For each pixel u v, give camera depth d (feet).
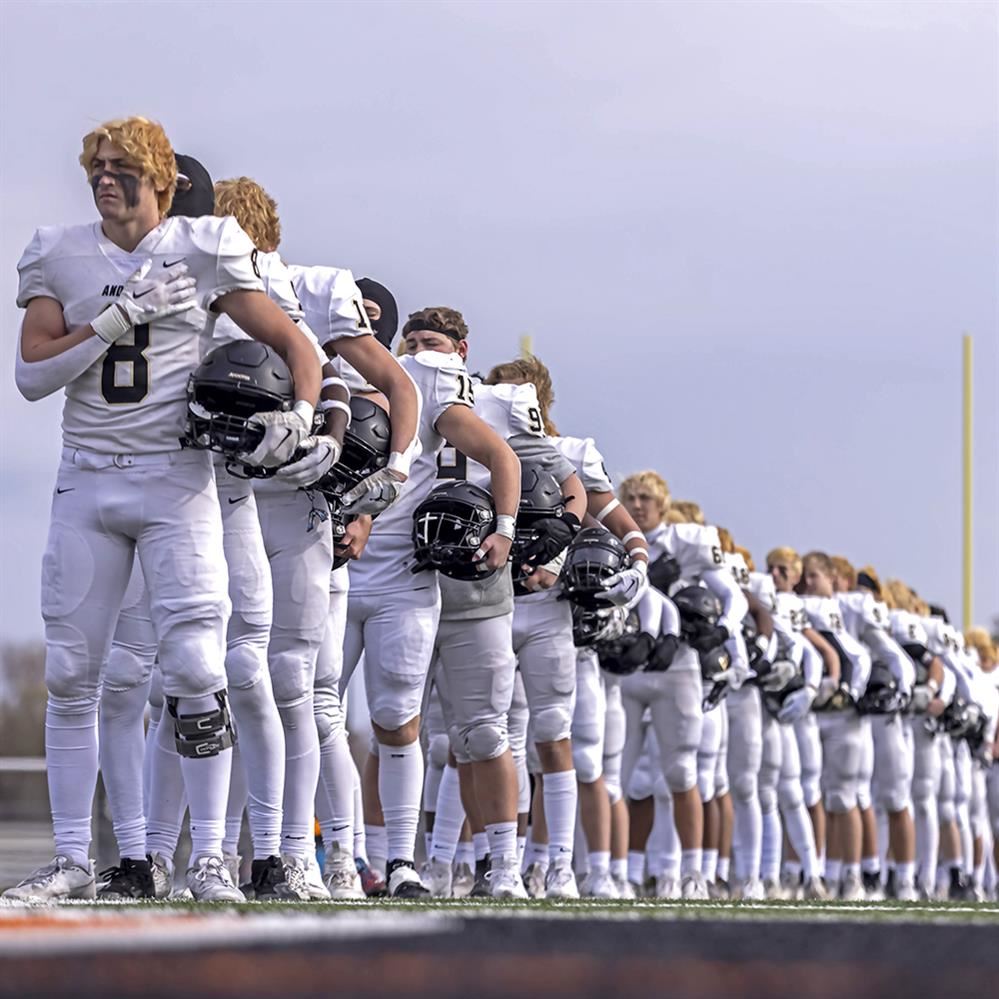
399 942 22.15
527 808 71.56
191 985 17.25
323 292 53.42
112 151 42.65
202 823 44.09
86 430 42.93
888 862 116.57
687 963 19.34
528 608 66.28
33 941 22.34
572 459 70.13
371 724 61.62
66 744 43.65
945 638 122.72
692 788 84.12
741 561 92.73
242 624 48.85
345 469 52.37
